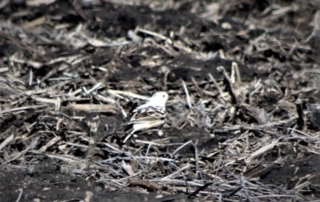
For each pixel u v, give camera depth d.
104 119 21.80
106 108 22.70
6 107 22.27
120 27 29.30
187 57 26.58
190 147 20.69
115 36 28.88
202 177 19.39
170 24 29.59
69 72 25.31
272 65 27.16
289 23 31.64
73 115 22.05
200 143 21.05
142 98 23.55
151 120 21.41
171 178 19.31
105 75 24.97
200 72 25.33
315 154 20.62
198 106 23.34
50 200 17.77
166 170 19.75
